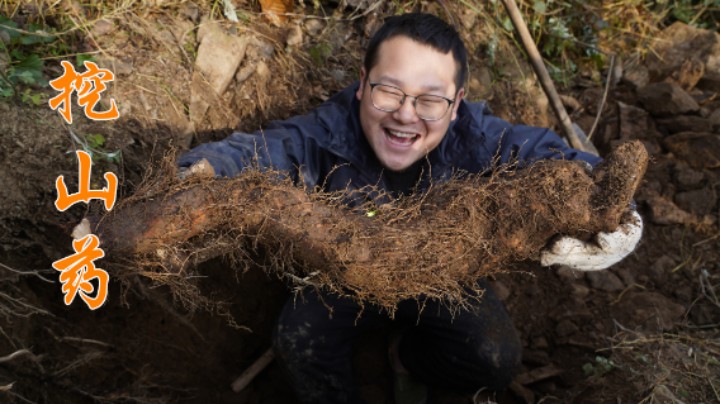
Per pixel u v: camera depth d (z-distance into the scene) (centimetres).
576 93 293
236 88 218
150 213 128
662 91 274
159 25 209
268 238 138
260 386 229
